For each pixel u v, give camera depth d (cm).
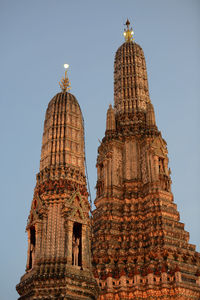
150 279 7044
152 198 8694
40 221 4316
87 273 4144
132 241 8094
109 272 7244
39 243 4209
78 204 4484
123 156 9712
